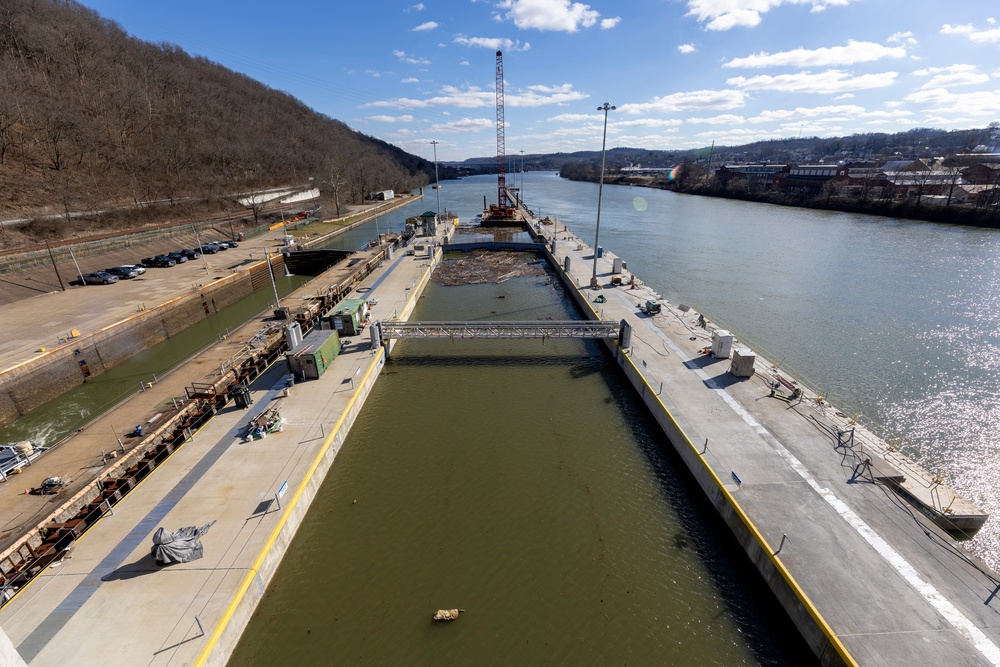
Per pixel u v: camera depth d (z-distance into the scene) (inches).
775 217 4586.6
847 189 5211.6
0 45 3887.8
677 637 636.1
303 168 6318.9
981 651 527.5
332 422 1035.3
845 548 674.8
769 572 674.8
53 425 1259.2
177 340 1882.4
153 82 5305.1
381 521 844.6
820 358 1419.8
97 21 5718.5
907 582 617.6
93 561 674.2
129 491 883.4
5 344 1453.0
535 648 623.8
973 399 1184.2
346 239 3944.4
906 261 2625.5
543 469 979.3
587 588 711.7
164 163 4089.6
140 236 2723.9
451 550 781.9
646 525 831.1
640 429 1104.2
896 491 803.4
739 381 1180.5
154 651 546.9
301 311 1839.3
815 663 580.7
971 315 1759.4
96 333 1544.0
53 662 534.3
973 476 912.3
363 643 629.9
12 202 2576.3
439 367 1433.3
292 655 614.9
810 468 850.1
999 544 735.7
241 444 956.6
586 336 1437.0
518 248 3149.6
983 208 3745.1
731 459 879.1
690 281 2297.0
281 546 749.9
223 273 2399.1
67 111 3400.6
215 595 621.3
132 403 1170.0
